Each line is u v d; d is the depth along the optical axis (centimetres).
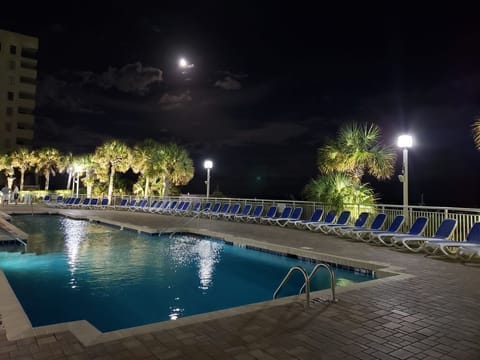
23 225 1858
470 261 828
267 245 1081
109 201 2936
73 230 1666
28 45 6047
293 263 973
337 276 846
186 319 439
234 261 1027
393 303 514
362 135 1494
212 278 852
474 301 527
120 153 3188
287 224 1548
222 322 432
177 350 356
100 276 852
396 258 864
